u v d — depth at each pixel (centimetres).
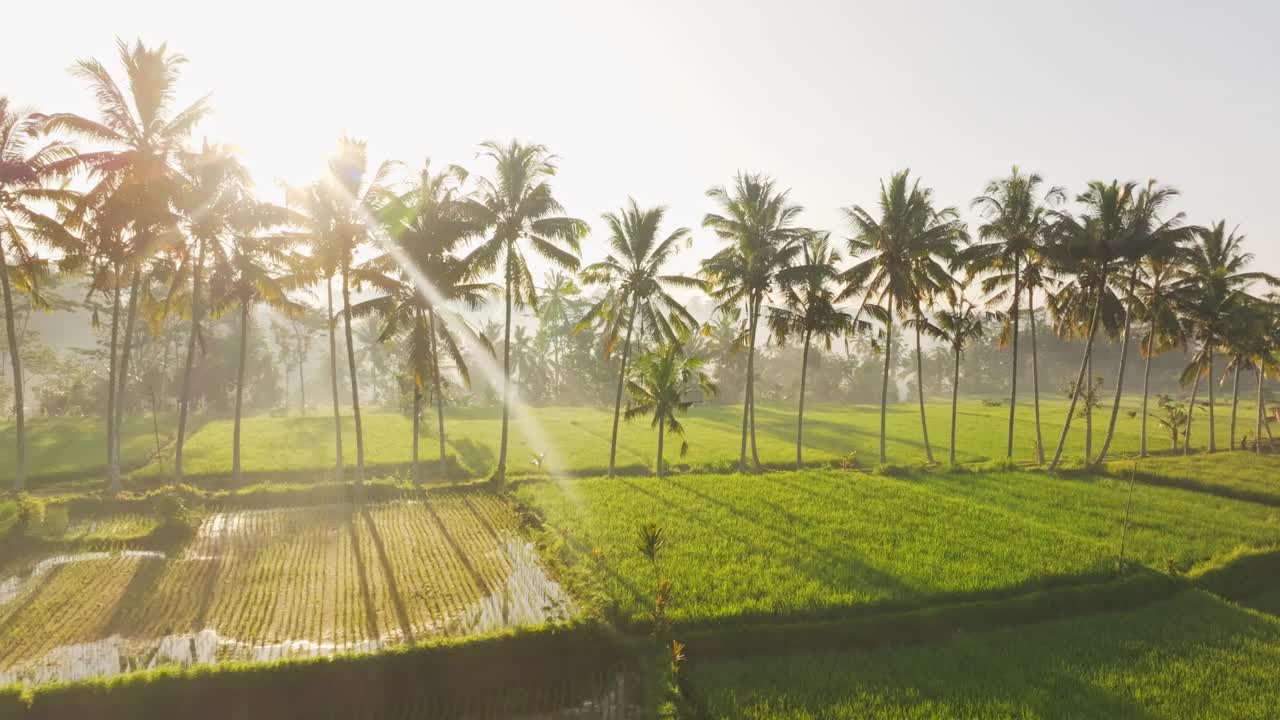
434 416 6675
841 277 4003
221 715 1388
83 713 1342
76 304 5669
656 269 3591
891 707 1401
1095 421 6819
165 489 2933
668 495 3092
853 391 11531
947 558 2191
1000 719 1359
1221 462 3906
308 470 3647
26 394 7856
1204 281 4438
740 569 2073
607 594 1880
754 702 1430
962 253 3881
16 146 2669
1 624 1730
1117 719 1362
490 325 9175
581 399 9712
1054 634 1767
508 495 3150
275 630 1717
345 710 1438
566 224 3256
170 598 1911
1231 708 1402
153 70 2791
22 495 2569
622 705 1462
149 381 6438
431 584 2044
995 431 5959
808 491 3189
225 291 3198
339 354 11556
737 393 9762
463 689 1510
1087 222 3647
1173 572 2123
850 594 1875
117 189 2762
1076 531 2559
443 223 3166
